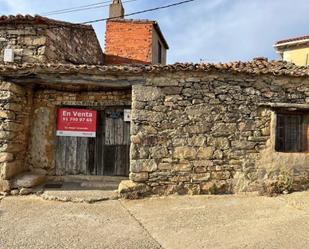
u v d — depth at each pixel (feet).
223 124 22.40
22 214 17.88
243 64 25.12
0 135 21.81
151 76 21.99
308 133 23.94
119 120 25.75
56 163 25.68
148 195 21.65
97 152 25.80
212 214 18.01
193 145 22.13
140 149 21.76
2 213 17.97
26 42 26.45
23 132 24.48
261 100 22.81
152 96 21.95
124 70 21.29
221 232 15.28
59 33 28.94
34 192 22.04
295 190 23.11
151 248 13.47
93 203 20.22
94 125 25.86
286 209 18.86
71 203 20.13
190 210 18.76
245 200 20.86
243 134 22.58
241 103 22.61
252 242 13.97
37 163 25.45
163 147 21.93
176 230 15.57
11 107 22.11
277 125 23.84
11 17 25.81
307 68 25.55
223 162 22.34
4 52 26.07
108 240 14.33
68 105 25.81
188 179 22.04
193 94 22.21
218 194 22.17
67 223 16.51
